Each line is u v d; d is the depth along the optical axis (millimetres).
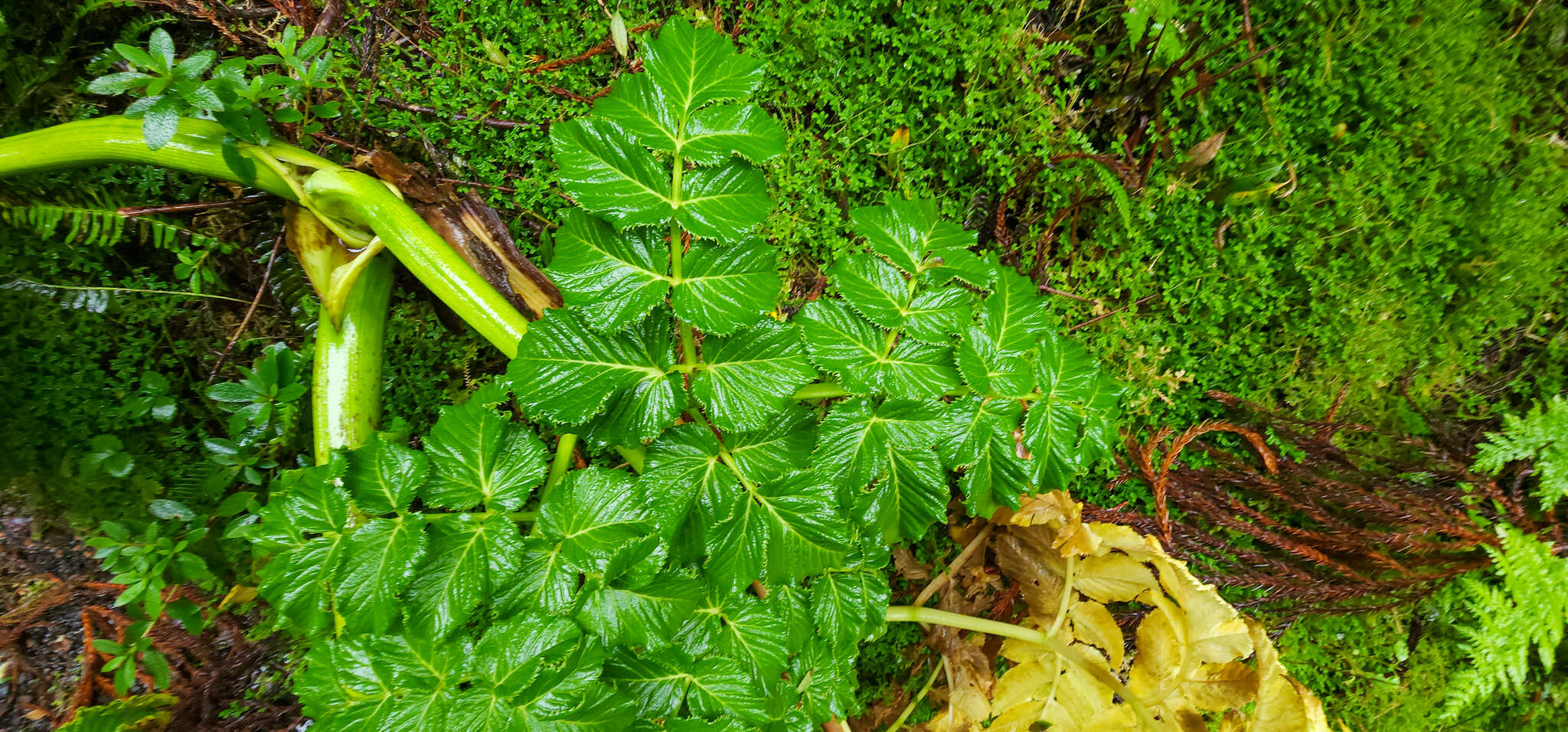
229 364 1576
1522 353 2105
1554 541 1920
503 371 1670
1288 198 1911
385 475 1112
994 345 1312
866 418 1270
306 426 1561
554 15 1627
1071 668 1653
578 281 1082
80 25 1459
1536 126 1998
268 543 1081
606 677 1244
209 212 1511
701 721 1211
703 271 1127
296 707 1607
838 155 1768
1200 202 1933
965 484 1337
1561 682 2096
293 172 1295
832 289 1783
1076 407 1391
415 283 1576
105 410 1495
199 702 1539
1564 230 1962
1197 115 1884
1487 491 1917
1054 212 1866
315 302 1554
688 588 1222
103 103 1500
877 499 1325
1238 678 1524
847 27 1684
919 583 1878
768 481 1238
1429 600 1967
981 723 1785
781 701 1358
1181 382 1966
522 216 1657
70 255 1469
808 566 1287
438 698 1089
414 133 1559
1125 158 1860
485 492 1157
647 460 1219
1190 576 1521
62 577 1542
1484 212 1943
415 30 1604
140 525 1479
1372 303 1924
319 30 1485
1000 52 1731
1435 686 2029
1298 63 1876
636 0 1652
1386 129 1913
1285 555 1972
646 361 1151
